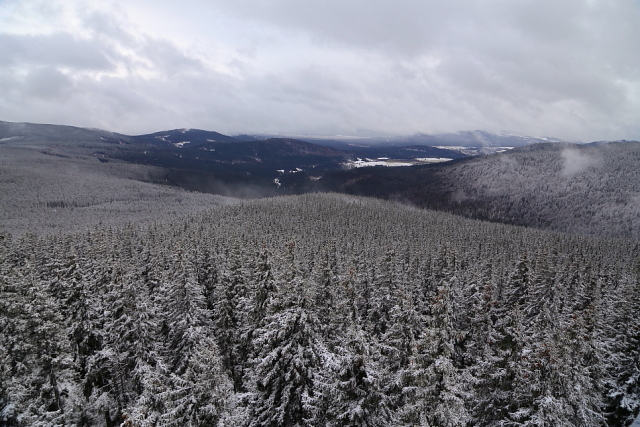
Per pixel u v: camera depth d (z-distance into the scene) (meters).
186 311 31.72
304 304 21.12
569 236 150.12
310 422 19.12
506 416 22.53
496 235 135.88
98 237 56.66
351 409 16.17
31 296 24.97
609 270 55.22
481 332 30.33
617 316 36.12
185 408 17.64
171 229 95.75
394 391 19.59
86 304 30.20
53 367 25.16
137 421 16.23
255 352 29.69
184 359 29.34
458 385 17.20
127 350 28.61
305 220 140.88
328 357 19.25
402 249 63.47
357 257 59.84
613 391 32.78
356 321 27.44
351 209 176.62
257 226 120.50
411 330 22.08
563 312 37.03
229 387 20.33
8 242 53.25
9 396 21.58
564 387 18.73
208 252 55.19
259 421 20.86
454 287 42.47
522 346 22.11
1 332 23.09
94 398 30.44
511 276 39.97
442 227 145.62
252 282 36.12
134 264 50.94
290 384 20.06
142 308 28.34
